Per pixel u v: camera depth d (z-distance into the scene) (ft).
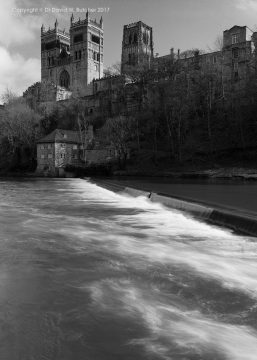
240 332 20.15
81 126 351.46
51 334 19.84
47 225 54.75
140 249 38.96
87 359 17.51
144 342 18.95
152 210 74.02
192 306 23.65
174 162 233.55
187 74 282.15
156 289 26.68
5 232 48.57
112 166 270.87
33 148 331.77
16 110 339.77
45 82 443.73
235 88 266.77
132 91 336.29
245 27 306.96
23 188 155.33
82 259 34.88
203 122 265.54
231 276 29.43
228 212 52.95
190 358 17.48
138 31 435.12
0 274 30.19
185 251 37.91
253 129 227.20
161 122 278.46
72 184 187.62
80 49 490.90
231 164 205.26
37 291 26.23
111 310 22.89
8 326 20.79
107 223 56.95
